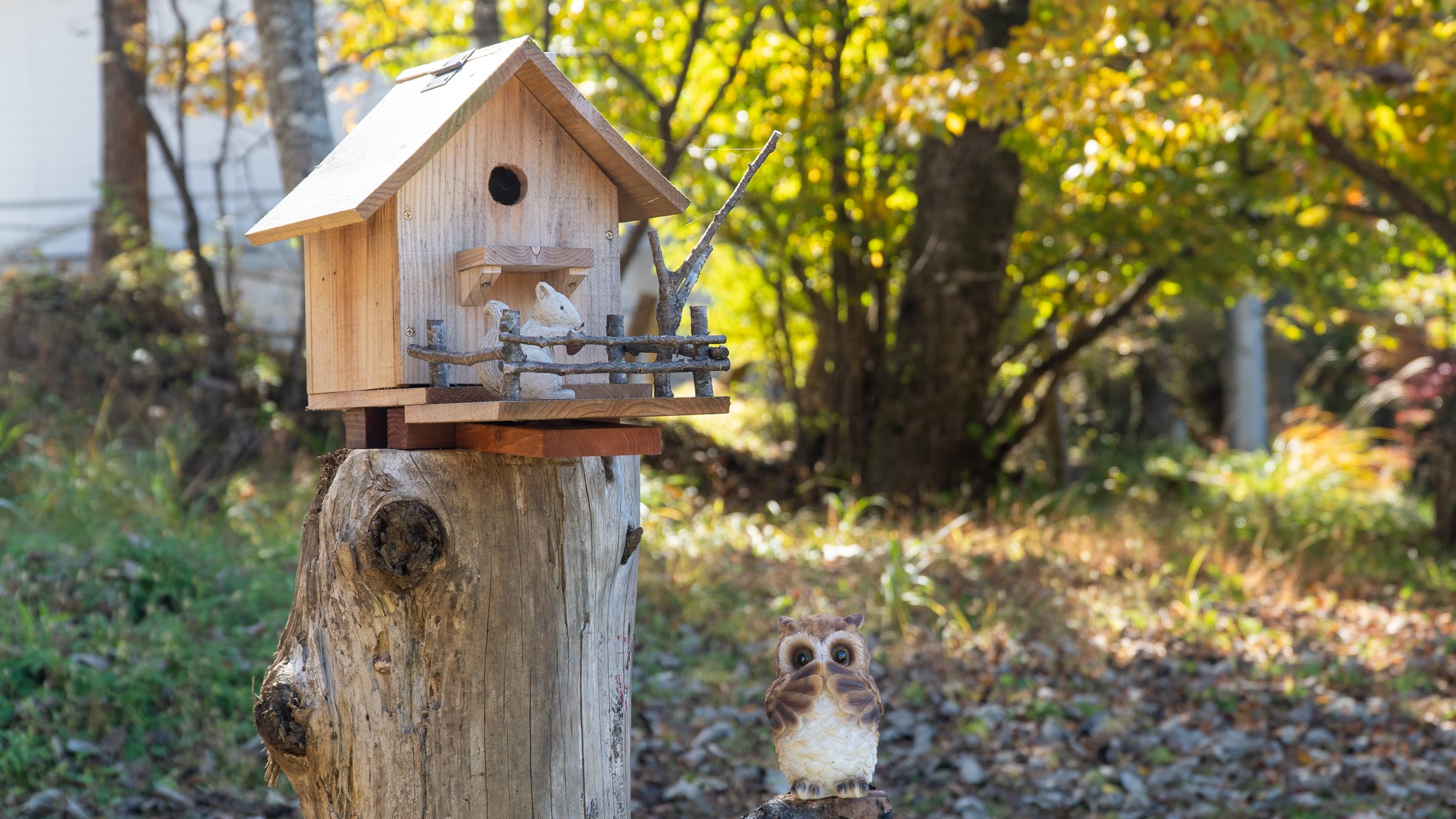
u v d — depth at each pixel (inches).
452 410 89.0
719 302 508.7
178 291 465.7
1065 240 454.0
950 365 418.3
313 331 108.9
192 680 201.9
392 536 94.7
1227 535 398.3
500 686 98.2
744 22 406.9
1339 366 767.1
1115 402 754.2
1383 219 410.9
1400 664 278.8
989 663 262.5
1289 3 267.4
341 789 99.0
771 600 285.0
